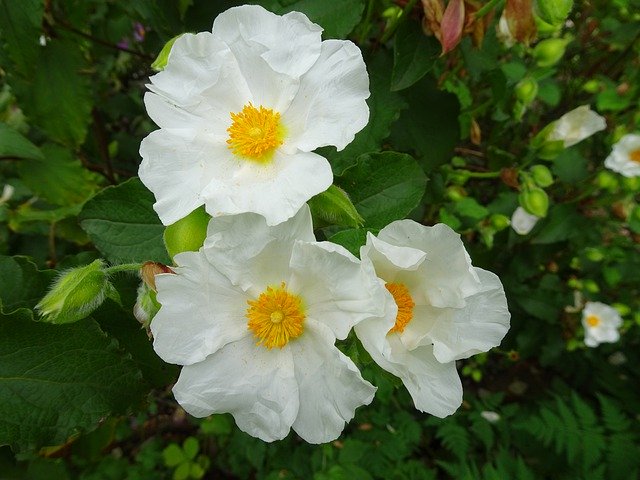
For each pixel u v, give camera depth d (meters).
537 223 0.26
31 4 0.15
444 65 0.19
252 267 0.11
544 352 0.33
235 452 0.30
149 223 0.14
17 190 0.24
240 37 0.11
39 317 0.12
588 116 0.21
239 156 0.12
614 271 0.30
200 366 0.11
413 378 0.10
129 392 0.12
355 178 0.14
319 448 0.27
